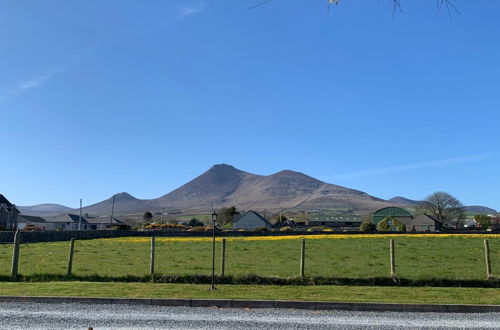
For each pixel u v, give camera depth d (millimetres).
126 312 12523
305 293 14867
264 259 25891
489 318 12180
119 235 56438
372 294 14812
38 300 13945
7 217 94375
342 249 32781
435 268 21453
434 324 11406
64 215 140750
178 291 15031
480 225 94250
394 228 71875
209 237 52000
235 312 12703
